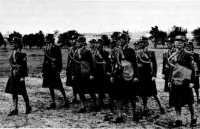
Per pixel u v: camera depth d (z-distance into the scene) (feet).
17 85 32.48
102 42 36.83
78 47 34.14
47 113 34.01
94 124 29.35
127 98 30.42
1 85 56.85
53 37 36.04
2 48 286.25
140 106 37.45
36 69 98.99
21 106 37.81
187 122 30.27
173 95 28.45
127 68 29.94
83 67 33.71
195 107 37.17
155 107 37.09
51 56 35.78
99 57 35.60
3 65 119.65
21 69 32.30
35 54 209.97
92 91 34.68
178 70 28.07
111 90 31.58
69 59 38.27
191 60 28.12
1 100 41.52
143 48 32.89
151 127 28.45
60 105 38.40
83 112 34.27
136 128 28.07
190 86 28.02
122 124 29.43
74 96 39.78
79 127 28.30
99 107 36.22
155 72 32.99
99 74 35.27
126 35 30.30
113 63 31.17
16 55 32.14
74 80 34.27
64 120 30.83
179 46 28.07
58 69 35.96
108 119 30.86
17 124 29.27
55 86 36.19
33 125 28.94
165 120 31.07
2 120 30.78
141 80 32.55
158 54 179.32
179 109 28.55
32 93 47.11
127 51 29.96
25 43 320.29
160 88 52.60
